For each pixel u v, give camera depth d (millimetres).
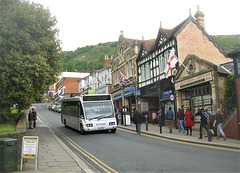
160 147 10844
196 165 7324
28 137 7391
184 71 18609
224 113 13781
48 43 16812
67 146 12250
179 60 18250
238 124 12516
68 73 72375
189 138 13172
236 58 13156
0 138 7352
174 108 19734
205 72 16250
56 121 30281
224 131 13344
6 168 6918
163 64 22078
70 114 20359
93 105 16922
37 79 14734
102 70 40562
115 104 34031
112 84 35094
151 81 24172
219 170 6668
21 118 17703
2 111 14930
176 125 19188
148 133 16141
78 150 10969
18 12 14680
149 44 26062
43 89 16141
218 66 16906
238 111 12609
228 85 15695
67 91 70750
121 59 31859
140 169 7223
